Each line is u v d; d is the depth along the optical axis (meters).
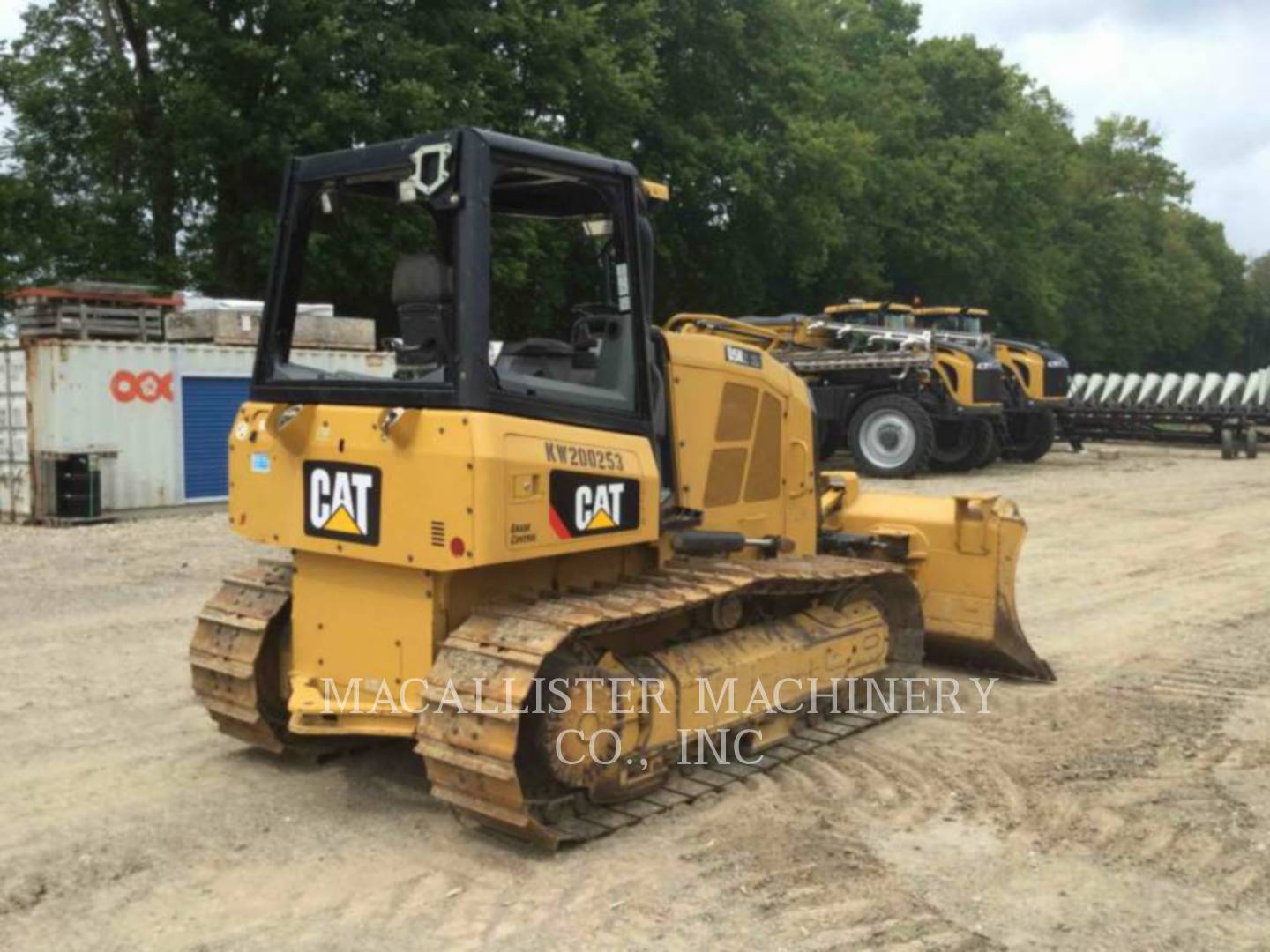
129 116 23.16
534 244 10.59
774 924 4.20
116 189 23.36
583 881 4.51
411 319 4.81
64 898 4.39
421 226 6.30
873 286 35.75
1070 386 26.58
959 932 4.16
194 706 6.75
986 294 41.09
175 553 11.95
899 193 36.66
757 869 4.63
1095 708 6.86
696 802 5.30
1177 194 62.75
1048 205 46.44
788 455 6.52
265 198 22.06
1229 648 8.41
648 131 27.22
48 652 7.93
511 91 22.55
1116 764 5.89
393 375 5.00
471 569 4.89
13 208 22.73
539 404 4.71
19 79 23.05
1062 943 4.10
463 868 4.64
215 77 20.27
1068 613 9.61
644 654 5.33
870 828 5.07
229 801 5.32
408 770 5.73
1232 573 11.45
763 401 6.29
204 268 22.31
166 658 7.81
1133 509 16.28
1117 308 54.81
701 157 27.84
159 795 5.39
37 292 14.56
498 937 4.10
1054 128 49.88
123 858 4.73
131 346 14.68
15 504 14.41
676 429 5.70
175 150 21.92
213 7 20.23
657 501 5.20
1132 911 4.35
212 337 15.62
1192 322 65.12
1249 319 84.75
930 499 7.59
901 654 6.92
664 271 29.77
